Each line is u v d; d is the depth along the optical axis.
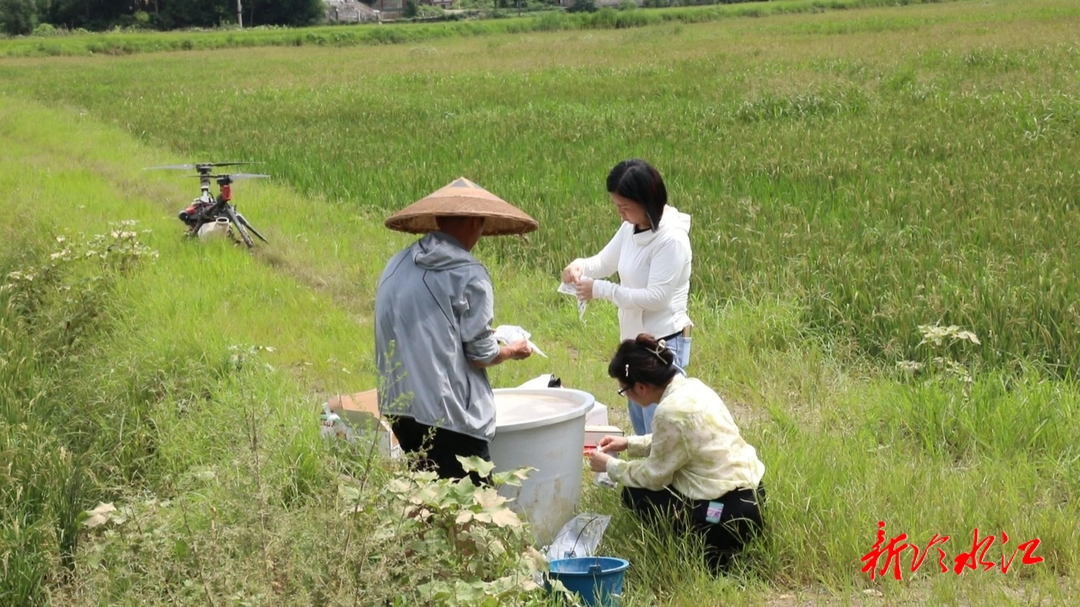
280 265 11.10
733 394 7.35
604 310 9.11
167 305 8.75
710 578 4.68
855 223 10.98
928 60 27.22
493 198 4.72
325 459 4.86
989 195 11.59
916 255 9.56
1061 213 10.78
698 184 13.86
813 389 7.17
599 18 70.25
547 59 39.31
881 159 14.79
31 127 23.56
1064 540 4.81
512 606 3.81
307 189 15.47
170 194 15.16
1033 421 6.25
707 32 51.91
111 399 6.68
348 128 22.16
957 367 7.04
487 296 4.59
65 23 109.31
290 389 6.89
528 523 4.49
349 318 8.99
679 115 21.05
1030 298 8.01
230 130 22.58
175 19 106.69
